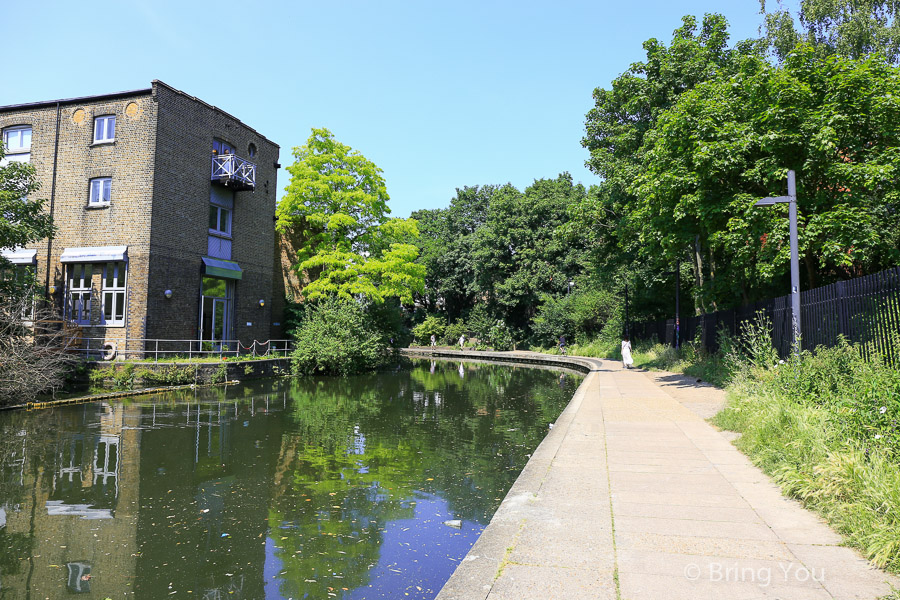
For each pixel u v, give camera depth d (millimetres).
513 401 18094
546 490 5660
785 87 12750
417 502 7559
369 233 31094
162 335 21828
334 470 9203
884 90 12484
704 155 13258
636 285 33656
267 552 5867
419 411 15750
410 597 4863
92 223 21922
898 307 8469
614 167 24031
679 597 3283
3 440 11180
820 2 23906
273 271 29625
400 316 34062
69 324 20766
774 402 7973
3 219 16688
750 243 13328
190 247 23281
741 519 4727
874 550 3791
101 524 6652
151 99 21656
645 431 8977
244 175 24734
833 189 13133
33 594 4898
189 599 4809
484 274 50281
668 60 22000
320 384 23188
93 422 13172
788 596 3279
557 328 44062
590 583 3502
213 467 9305
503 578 3592
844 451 5359
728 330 18016
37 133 22938
